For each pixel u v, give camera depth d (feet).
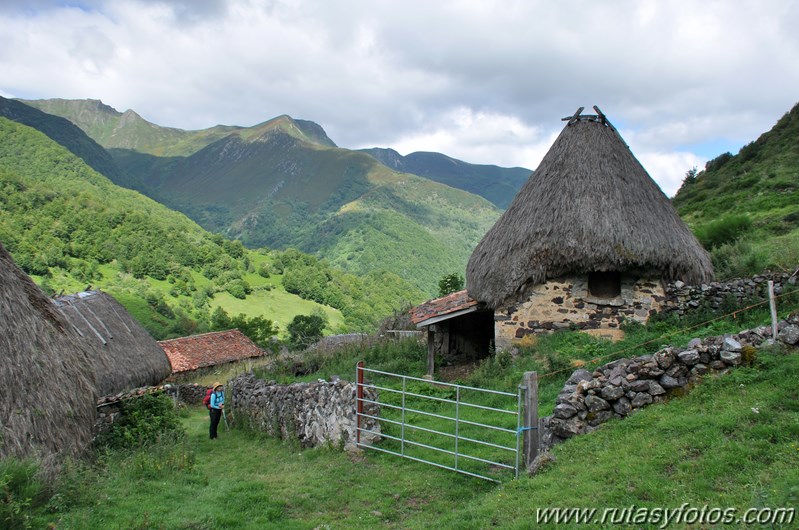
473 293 49.88
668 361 23.43
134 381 64.95
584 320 46.62
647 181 49.47
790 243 54.29
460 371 49.98
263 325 186.80
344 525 21.44
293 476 27.81
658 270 45.47
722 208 94.53
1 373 27.81
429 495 24.07
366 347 67.92
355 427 31.24
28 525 18.67
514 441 29.35
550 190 48.16
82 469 26.66
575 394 24.17
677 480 17.40
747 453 17.53
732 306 42.78
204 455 36.06
